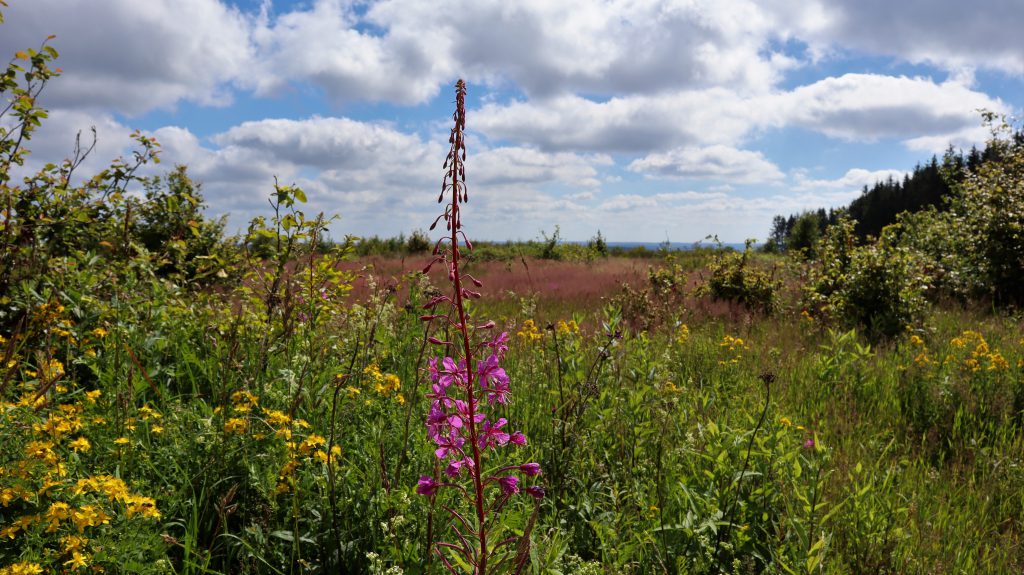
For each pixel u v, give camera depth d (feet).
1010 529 12.63
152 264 18.65
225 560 9.04
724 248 46.42
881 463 15.34
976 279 40.47
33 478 8.36
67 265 17.79
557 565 8.38
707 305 38.93
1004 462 15.29
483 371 6.46
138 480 9.29
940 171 58.90
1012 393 19.22
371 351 14.89
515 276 55.72
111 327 14.73
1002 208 40.04
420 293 16.34
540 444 13.01
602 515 10.46
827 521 11.43
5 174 17.65
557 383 15.25
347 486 9.71
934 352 25.59
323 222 16.12
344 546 9.05
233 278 20.35
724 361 22.77
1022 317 33.63
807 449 14.51
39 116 18.79
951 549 11.57
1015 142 52.85
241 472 10.18
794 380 21.84
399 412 11.93
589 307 39.40
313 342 15.11
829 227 40.98
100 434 10.57
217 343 15.16
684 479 11.70
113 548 7.51
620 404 13.64
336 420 11.39
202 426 10.58
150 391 14.07
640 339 16.12
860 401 20.24
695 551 10.12
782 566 9.80
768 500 11.32
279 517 9.66
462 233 6.18
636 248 113.70
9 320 15.88
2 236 16.67
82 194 19.57
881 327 31.01
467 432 6.70
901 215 53.88
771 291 40.98
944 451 16.79
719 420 14.08
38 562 7.36
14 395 11.32
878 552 10.55
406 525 8.95
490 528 7.74
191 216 28.07
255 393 12.41
